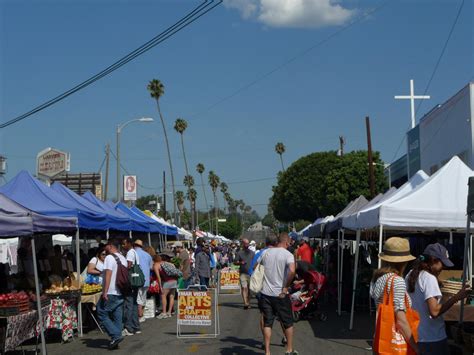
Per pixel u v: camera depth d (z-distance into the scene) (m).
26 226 9.92
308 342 11.71
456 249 17.19
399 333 5.71
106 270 11.20
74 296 12.48
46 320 11.59
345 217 14.97
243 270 18.31
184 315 12.39
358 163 51.81
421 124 29.75
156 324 14.76
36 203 13.62
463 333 7.11
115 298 11.23
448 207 10.73
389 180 41.28
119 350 11.12
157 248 30.72
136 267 12.98
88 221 14.70
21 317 9.92
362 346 11.16
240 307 18.98
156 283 16.16
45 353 10.19
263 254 9.93
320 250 27.09
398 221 10.70
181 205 115.88
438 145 26.69
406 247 6.03
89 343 11.96
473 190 8.21
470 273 12.79
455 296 6.09
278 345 11.48
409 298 5.85
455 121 24.14
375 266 18.31
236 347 11.30
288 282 9.71
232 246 66.81
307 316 15.05
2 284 11.89
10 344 9.60
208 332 13.31
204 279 19.64
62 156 32.44
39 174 33.12
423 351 6.08
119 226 17.20
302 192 66.75
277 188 71.38
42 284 12.45
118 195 28.94
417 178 13.38
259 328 13.97
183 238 39.44
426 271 6.20
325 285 15.91
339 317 15.66
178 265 19.47
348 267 17.17
